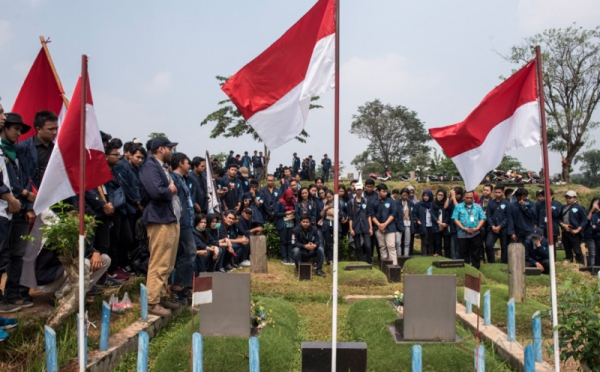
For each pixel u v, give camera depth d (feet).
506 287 30.32
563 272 40.37
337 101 17.39
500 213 43.55
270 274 37.55
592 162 229.04
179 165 24.99
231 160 96.48
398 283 36.09
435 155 132.05
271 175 46.91
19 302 19.88
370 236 44.34
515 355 19.06
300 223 39.04
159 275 22.18
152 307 22.45
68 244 17.33
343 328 24.36
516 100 19.84
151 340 20.68
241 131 96.53
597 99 116.57
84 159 16.43
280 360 18.56
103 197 23.43
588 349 15.65
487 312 23.09
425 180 115.03
